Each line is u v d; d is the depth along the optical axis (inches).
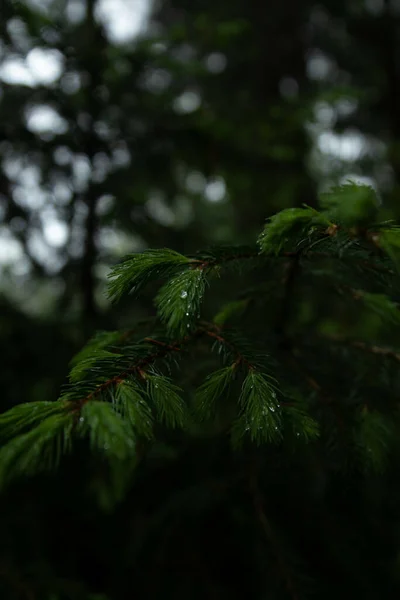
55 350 110.6
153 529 87.4
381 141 226.4
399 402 59.0
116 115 125.3
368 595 75.5
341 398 56.9
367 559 77.1
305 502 75.8
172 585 86.0
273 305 71.3
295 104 130.2
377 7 242.5
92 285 122.2
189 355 54.7
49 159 120.4
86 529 98.7
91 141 122.6
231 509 75.7
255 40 226.4
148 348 47.0
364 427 55.0
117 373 42.3
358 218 38.3
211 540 87.7
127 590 88.3
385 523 80.9
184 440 78.6
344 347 63.9
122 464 68.8
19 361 107.0
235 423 49.0
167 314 42.1
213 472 79.1
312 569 76.1
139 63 124.1
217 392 45.4
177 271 46.6
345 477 56.1
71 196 121.5
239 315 63.2
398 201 155.9
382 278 52.1
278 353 61.0
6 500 97.7
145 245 126.6
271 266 55.7
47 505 98.5
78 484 98.0
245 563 86.1
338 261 52.9
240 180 142.1
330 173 188.9
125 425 33.9
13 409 36.7
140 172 125.7
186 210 198.7
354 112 199.5
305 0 241.4
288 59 246.2
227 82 218.4
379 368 61.4
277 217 40.0
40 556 92.7
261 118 131.1
